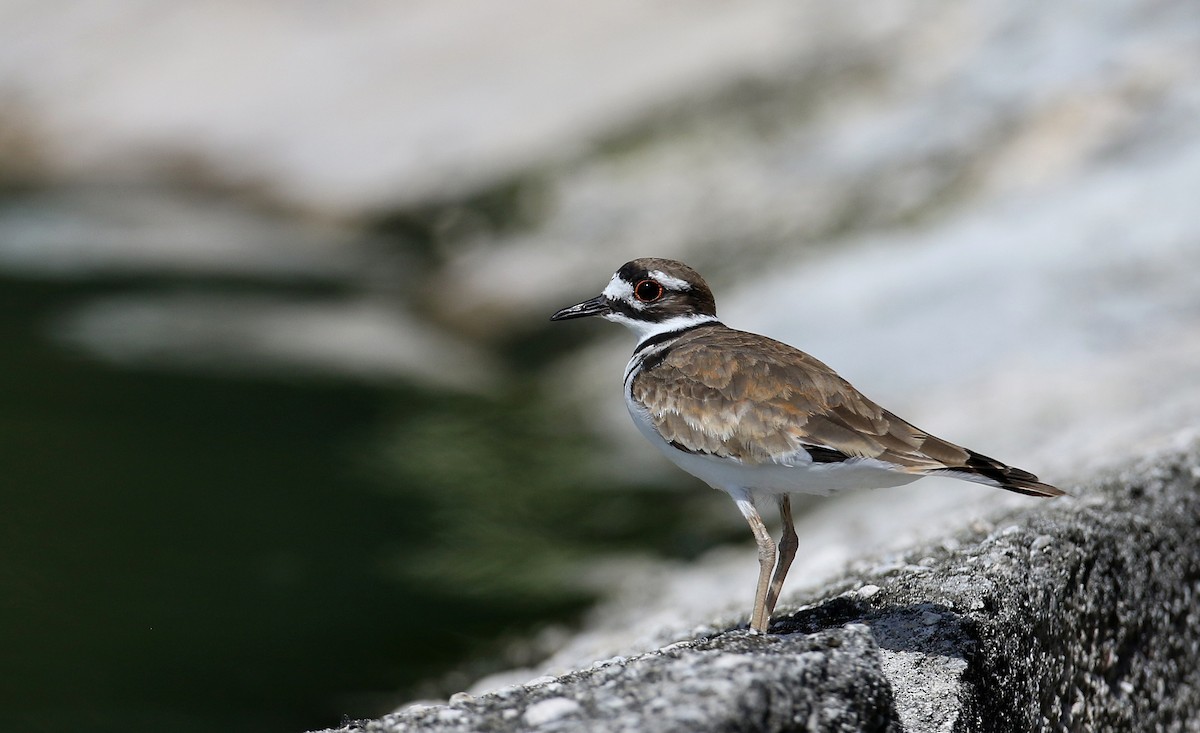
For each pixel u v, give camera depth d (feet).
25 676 38.04
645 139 79.30
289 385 61.52
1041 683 23.66
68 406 57.47
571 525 48.98
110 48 101.50
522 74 89.81
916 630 22.68
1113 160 63.10
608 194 75.77
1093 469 32.01
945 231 62.64
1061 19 73.77
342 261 80.02
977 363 51.67
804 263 65.31
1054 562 25.08
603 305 27.89
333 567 45.27
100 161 92.79
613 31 91.25
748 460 23.39
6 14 105.70
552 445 55.93
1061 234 58.44
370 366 64.80
